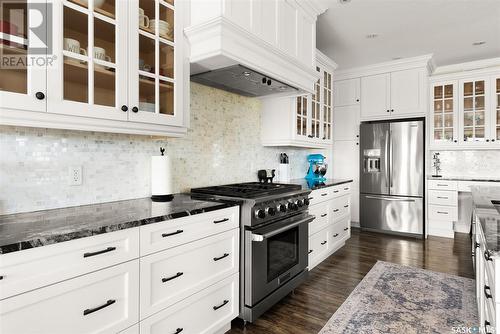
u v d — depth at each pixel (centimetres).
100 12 144
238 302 196
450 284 264
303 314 216
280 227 216
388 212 443
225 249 185
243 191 222
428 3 278
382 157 446
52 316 105
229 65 205
